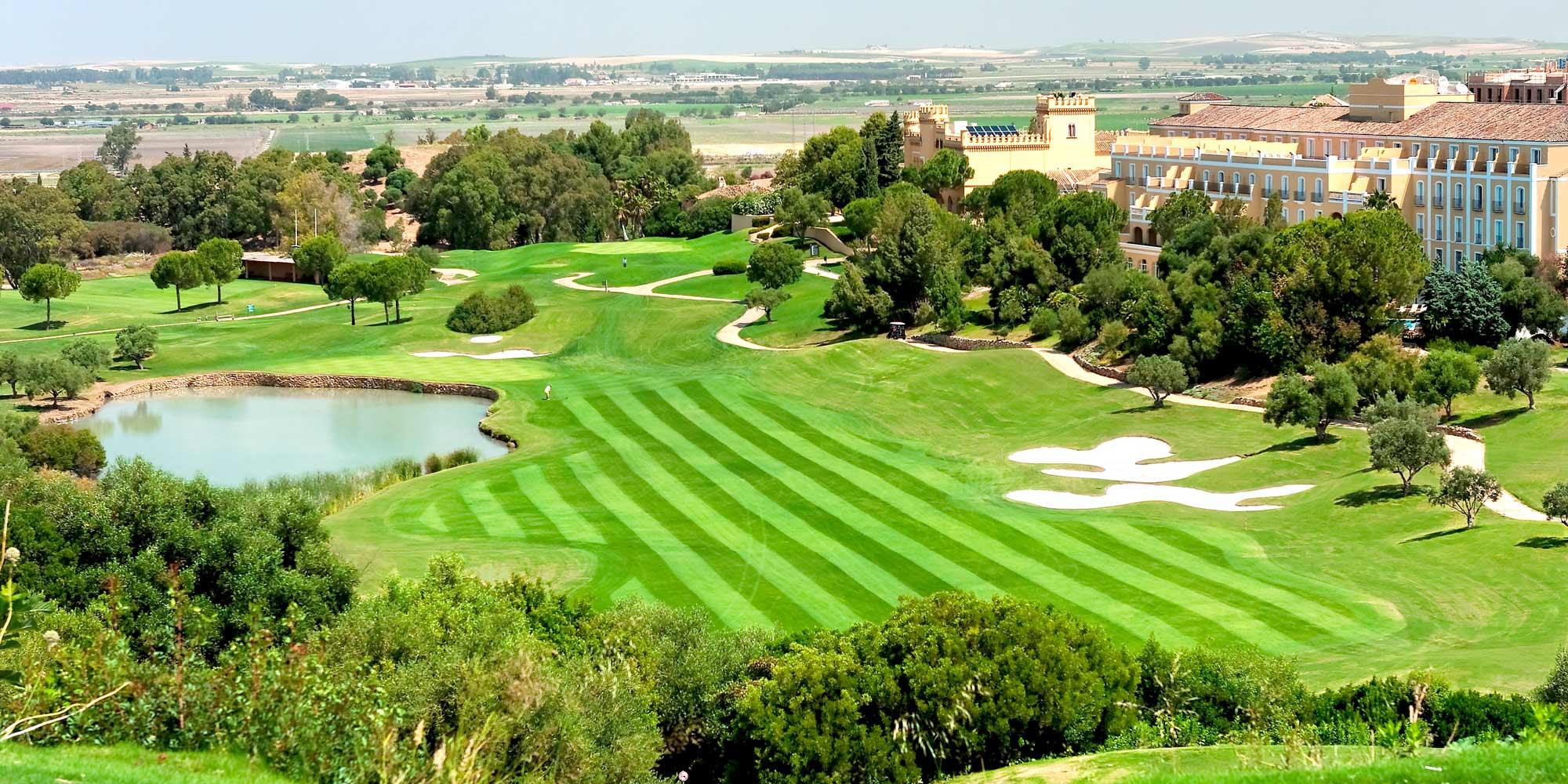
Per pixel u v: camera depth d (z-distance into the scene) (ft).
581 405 460.55
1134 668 191.01
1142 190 648.79
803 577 280.72
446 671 170.71
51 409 489.26
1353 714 175.63
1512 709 171.73
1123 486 343.26
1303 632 236.84
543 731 164.25
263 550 239.30
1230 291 440.45
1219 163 610.65
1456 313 420.36
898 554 292.61
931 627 191.11
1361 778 119.03
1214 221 518.78
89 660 140.46
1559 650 209.15
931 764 183.11
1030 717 180.24
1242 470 344.08
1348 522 295.48
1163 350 439.63
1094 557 285.02
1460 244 533.96
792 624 255.29
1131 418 400.67
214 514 252.21
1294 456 349.00
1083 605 255.70
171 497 248.73
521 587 236.02
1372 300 413.80
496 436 437.99
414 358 562.66
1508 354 354.13
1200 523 306.14
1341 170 557.33
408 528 325.21
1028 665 182.29
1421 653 219.20
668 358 541.34
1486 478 276.21
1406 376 367.04
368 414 483.10
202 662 149.07
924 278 527.81
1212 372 430.20
